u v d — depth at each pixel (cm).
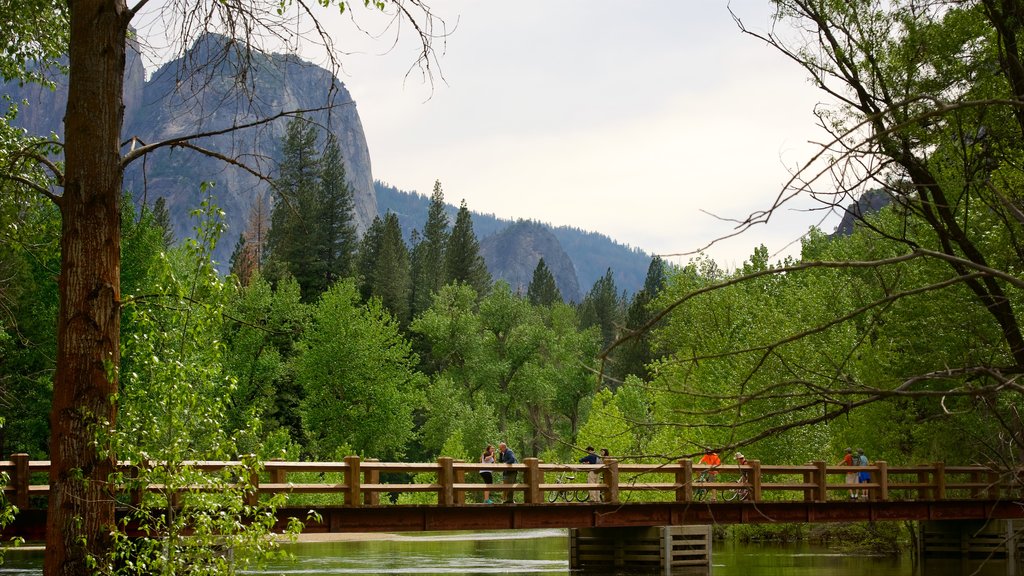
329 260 8781
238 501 1148
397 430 6109
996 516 3164
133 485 1159
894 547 3838
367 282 10181
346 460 1992
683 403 3644
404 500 5622
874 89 1533
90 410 1046
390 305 9256
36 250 1358
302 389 6731
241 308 5747
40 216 1374
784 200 507
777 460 4053
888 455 3797
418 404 6694
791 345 3503
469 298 8650
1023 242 1259
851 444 3888
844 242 4825
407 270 10719
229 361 5559
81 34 1085
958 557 3259
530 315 9512
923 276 2191
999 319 1270
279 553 1185
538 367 8275
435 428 7225
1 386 2141
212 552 1130
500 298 8469
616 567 2805
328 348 6009
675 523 2559
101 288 1062
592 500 2622
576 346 8550
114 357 1067
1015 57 1237
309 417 6025
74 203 1066
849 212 579
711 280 4697
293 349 6397
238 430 1185
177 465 1118
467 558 3397
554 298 15138
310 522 1952
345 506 1969
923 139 1295
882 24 1513
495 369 7969
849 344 3459
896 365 3036
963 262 500
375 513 2041
